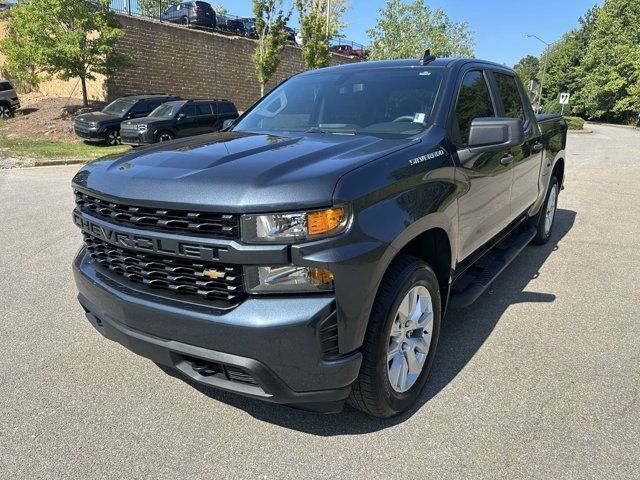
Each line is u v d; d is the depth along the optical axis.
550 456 2.46
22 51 19.97
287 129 3.52
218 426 2.73
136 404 2.93
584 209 8.12
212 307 2.27
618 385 3.08
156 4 28.66
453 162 3.02
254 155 2.55
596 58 56.78
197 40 26.70
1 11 25.88
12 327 3.90
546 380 3.14
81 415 2.82
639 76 49.84
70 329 3.88
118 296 2.52
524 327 3.88
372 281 2.29
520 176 4.36
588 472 2.36
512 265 5.32
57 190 9.87
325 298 2.17
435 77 3.47
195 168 2.42
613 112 54.47
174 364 2.44
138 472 2.39
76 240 6.27
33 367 3.33
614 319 4.01
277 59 25.67
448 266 3.09
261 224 2.11
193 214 2.21
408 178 2.58
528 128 4.62
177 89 26.17
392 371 2.66
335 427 2.71
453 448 2.53
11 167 13.55
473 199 3.30
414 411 2.84
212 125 17.78
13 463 2.45
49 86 25.95
